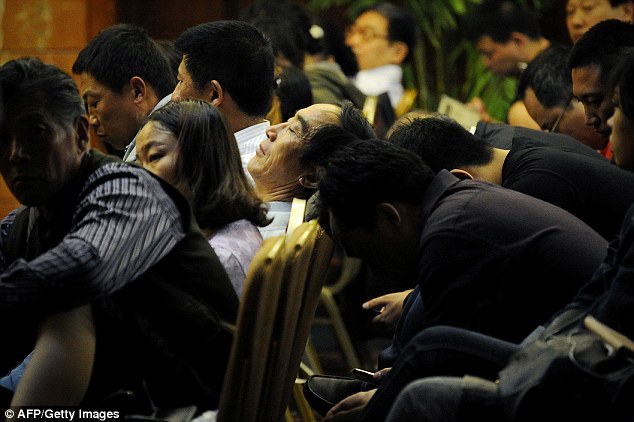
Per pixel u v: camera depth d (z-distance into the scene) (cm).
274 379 559
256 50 783
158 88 792
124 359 552
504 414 495
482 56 1388
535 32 1281
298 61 1162
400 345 655
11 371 639
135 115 786
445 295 557
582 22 1153
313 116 718
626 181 682
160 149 613
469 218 560
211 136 616
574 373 488
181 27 1553
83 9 1434
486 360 528
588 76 729
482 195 570
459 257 555
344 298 1062
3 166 545
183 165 613
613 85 547
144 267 534
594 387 486
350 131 718
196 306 550
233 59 775
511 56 1277
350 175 576
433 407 504
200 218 613
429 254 559
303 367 847
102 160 561
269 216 704
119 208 535
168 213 548
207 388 562
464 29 1555
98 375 555
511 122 1110
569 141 800
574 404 489
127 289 544
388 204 573
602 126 735
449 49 1564
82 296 518
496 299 553
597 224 673
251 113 785
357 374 660
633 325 493
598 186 674
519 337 559
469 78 1493
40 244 570
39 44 1443
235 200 616
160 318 548
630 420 482
